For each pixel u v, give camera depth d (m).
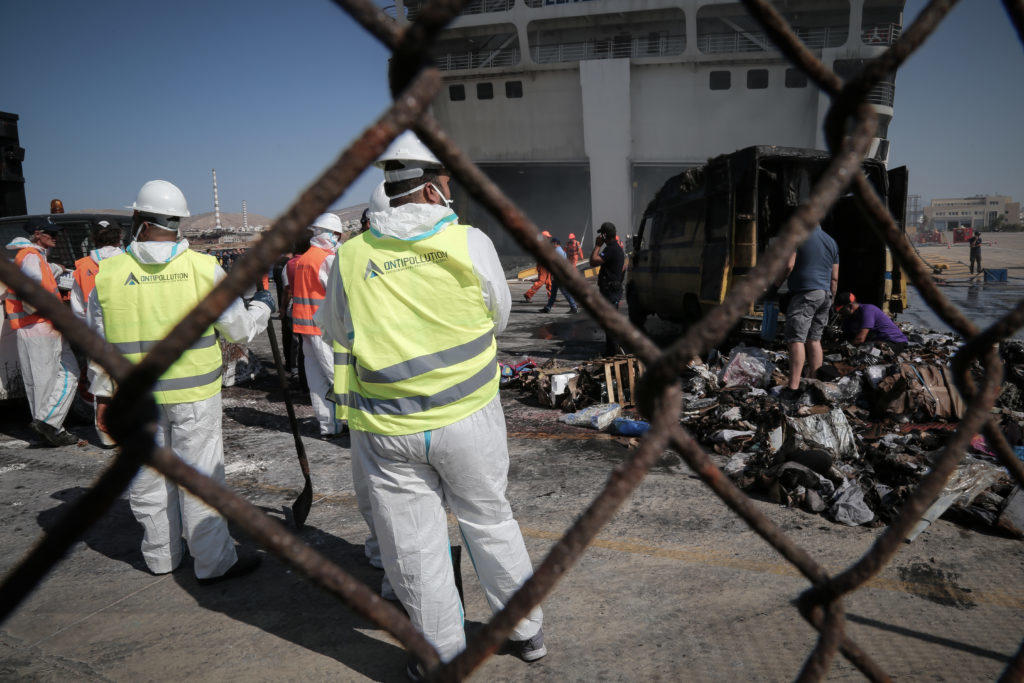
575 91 32.16
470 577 2.92
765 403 5.00
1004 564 2.85
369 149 0.41
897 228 0.64
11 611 0.37
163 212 2.71
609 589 2.73
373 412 1.92
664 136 31.81
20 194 7.07
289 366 7.55
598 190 32.88
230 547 2.95
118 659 2.38
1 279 0.36
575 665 2.25
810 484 3.54
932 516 3.22
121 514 3.74
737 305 0.50
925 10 0.51
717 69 30.12
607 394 5.59
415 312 1.88
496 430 2.07
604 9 30.50
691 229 7.93
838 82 0.54
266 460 4.64
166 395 2.73
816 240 5.18
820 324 5.41
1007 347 5.70
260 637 2.51
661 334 10.26
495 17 31.66
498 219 0.49
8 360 5.46
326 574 0.49
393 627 0.52
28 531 3.56
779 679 2.12
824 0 28.28
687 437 0.55
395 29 0.40
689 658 2.26
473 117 33.91
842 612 0.66
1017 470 0.72
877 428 4.49
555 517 3.49
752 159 6.51
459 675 0.51
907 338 6.98
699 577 2.80
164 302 2.70
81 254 6.37
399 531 1.97
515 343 9.55
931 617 2.46
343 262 1.97
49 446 5.13
